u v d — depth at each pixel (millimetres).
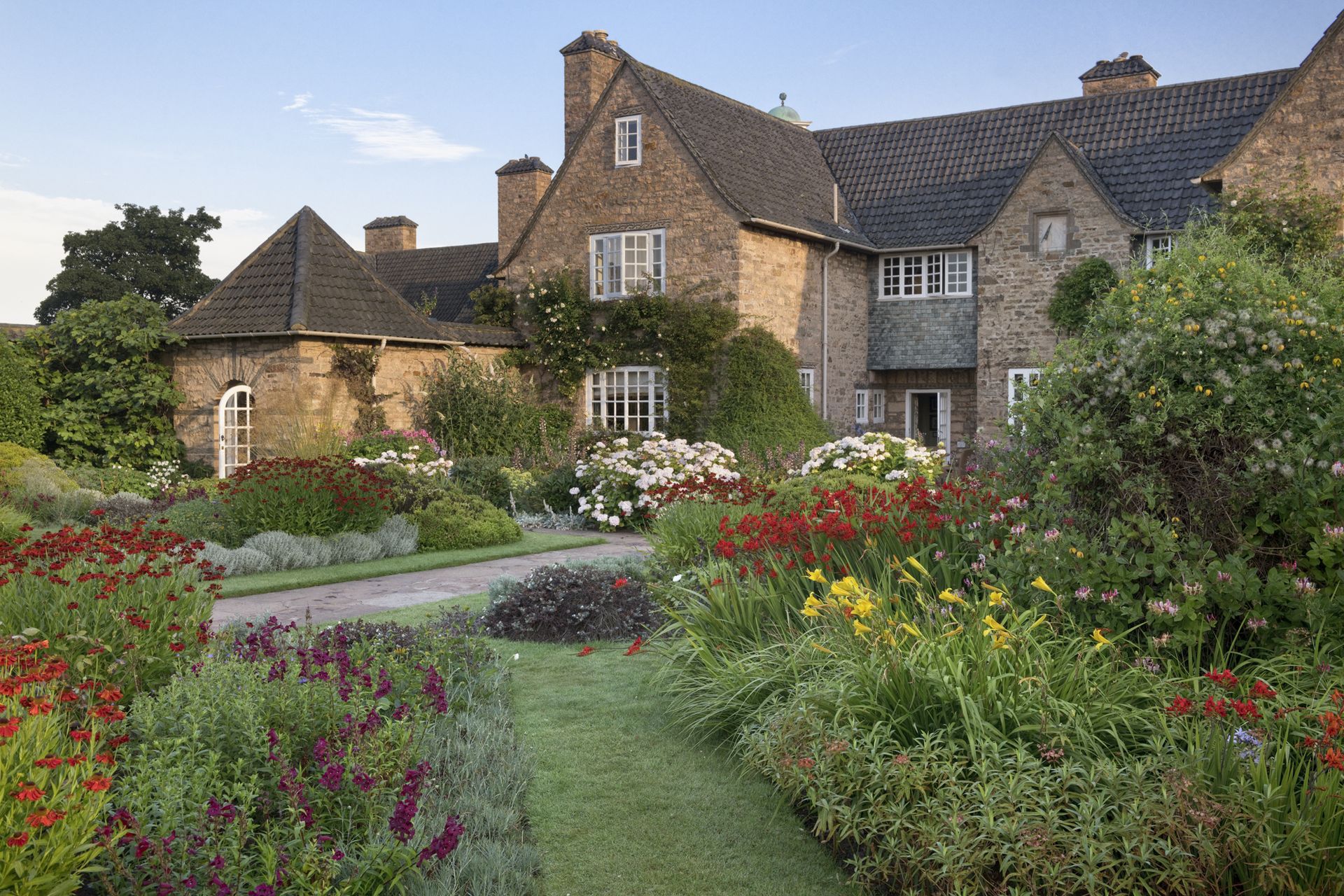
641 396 24312
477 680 6695
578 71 26219
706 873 4234
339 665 5449
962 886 3703
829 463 17094
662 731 5906
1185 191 23062
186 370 20594
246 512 12734
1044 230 23922
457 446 21391
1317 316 6094
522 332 25406
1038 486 5820
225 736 4465
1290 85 18906
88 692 4500
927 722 4551
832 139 29312
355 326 20250
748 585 6934
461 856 4188
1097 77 27953
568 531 16297
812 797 4379
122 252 47500
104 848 3281
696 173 23312
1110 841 3699
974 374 26422
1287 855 3506
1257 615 4957
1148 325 6270
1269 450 5289
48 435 19844
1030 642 4832
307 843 3648
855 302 26703
